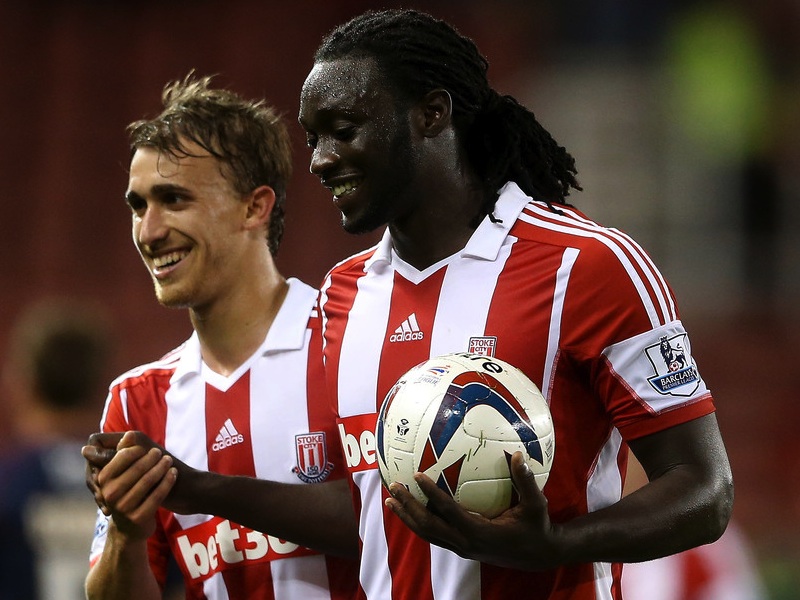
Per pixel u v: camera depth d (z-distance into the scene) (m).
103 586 10.80
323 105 9.20
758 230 53.88
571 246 9.38
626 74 56.75
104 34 60.66
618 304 9.02
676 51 56.38
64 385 16.78
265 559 11.42
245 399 11.77
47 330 16.97
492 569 9.42
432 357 9.52
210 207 11.40
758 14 55.91
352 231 9.44
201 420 11.87
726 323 51.19
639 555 8.36
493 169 9.93
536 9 59.03
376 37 9.32
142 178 11.31
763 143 54.28
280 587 11.42
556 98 56.88
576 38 58.03
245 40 60.16
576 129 56.16
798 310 51.75
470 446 8.06
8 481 15.91
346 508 10.56
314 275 50.41
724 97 54.75
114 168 56.56
